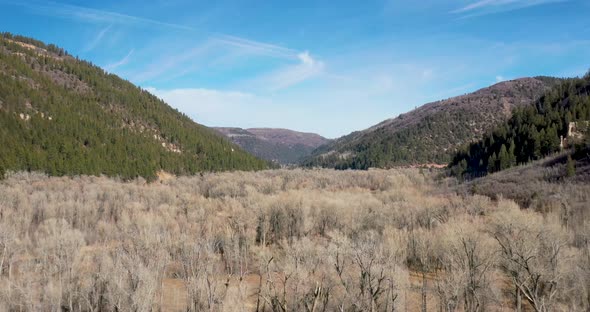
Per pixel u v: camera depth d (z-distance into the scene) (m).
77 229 52.00
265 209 59.81
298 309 31.92
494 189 71.62
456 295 28.77
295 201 61.78
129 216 60.75
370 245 35.84
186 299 34.41
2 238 41.66
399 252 41.25
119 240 51.34
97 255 42.56
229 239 48.22
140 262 34.88
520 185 69.38
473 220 48.03
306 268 36.44
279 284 38.00
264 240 55.16
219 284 36.59
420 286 35.41
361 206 63.00
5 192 67.31
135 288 30.97
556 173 70.62
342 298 31.36
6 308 30.64
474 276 29.59
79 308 31.86
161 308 33.25
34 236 50.59
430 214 57.72
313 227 60.44
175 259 45.19
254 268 45.38
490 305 29.44
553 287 27.53
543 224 37.31
